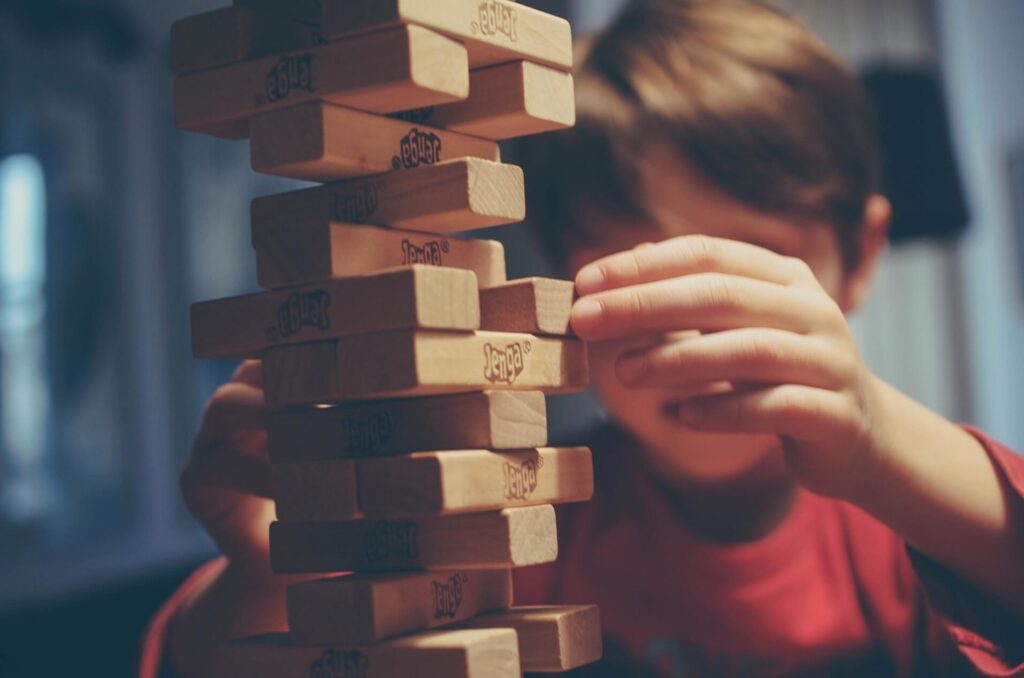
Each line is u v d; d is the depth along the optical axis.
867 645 0.84
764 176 0.83
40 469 2.68
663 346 0.54
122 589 2.68
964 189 1.36
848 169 0.91
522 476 0.48
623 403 0.84
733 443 0.85
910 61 1.41
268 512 0.67
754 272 0.56
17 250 2.66
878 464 0.58
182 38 0.49
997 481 0.61
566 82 0.51
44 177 2.74
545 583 0.92
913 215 1.33
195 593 0.73
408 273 0.44
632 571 0.91
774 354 0.53
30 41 2.69
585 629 0.51
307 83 0.46
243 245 3.08
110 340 2.88
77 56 2.81
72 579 2.60
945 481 0.60
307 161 0.46
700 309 0.52
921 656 0.81
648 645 0.88
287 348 0.47
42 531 2.64
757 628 0.86
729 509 0.91
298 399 0.47
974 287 3.65
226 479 0.61
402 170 0.48
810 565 0.88
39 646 2.39
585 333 0.52
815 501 0.92
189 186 3.12
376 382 0.45
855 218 0.94
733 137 0.83
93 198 2.86
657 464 0.90
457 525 0.47
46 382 2.71
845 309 0.97
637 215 0.85
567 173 0.88
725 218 0.84
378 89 0.45
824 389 0.54
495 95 0.50
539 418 0.49
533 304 0.50
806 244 0.87
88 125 2.86
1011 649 0.58
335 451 0.49
